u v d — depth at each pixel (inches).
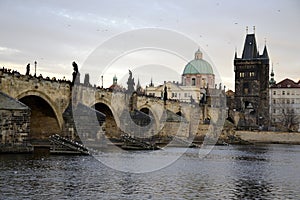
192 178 2501.2
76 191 1936.5
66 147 3735.2
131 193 1942.7
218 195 1969.7
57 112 4694.9
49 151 3868.1
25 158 3184.1
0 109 3462.1
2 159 3070.9
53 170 2586.1
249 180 2507.4
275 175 2797.7
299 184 2388.0
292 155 5064.0
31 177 2279.8
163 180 2374.5
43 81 4544.8
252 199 1902.1
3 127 3479.3
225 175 2709.2
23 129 3565.5
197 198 1883.6
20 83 4306.1
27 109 3572.8
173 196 1909.4
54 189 1959.9
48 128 4702.3
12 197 1766.7
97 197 1827.0
